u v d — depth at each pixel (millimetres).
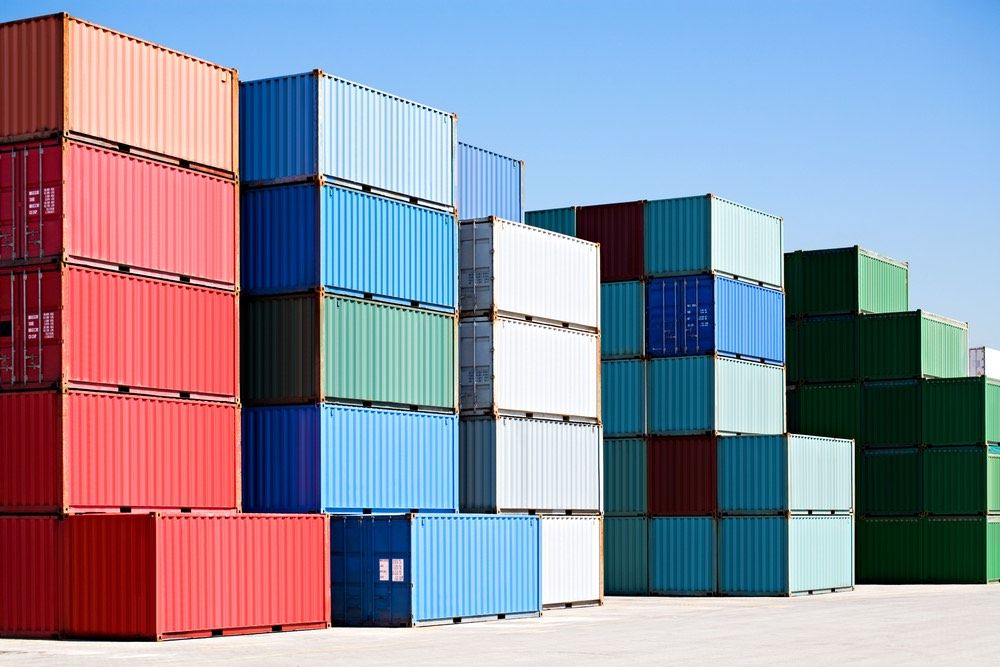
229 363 38219
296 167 40062
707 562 53906
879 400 66188
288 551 36375
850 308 67000
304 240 39812
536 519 43125
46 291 34375
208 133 38250
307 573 36875
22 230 34750
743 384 56312
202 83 38188
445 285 43781
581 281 49281
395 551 38062
